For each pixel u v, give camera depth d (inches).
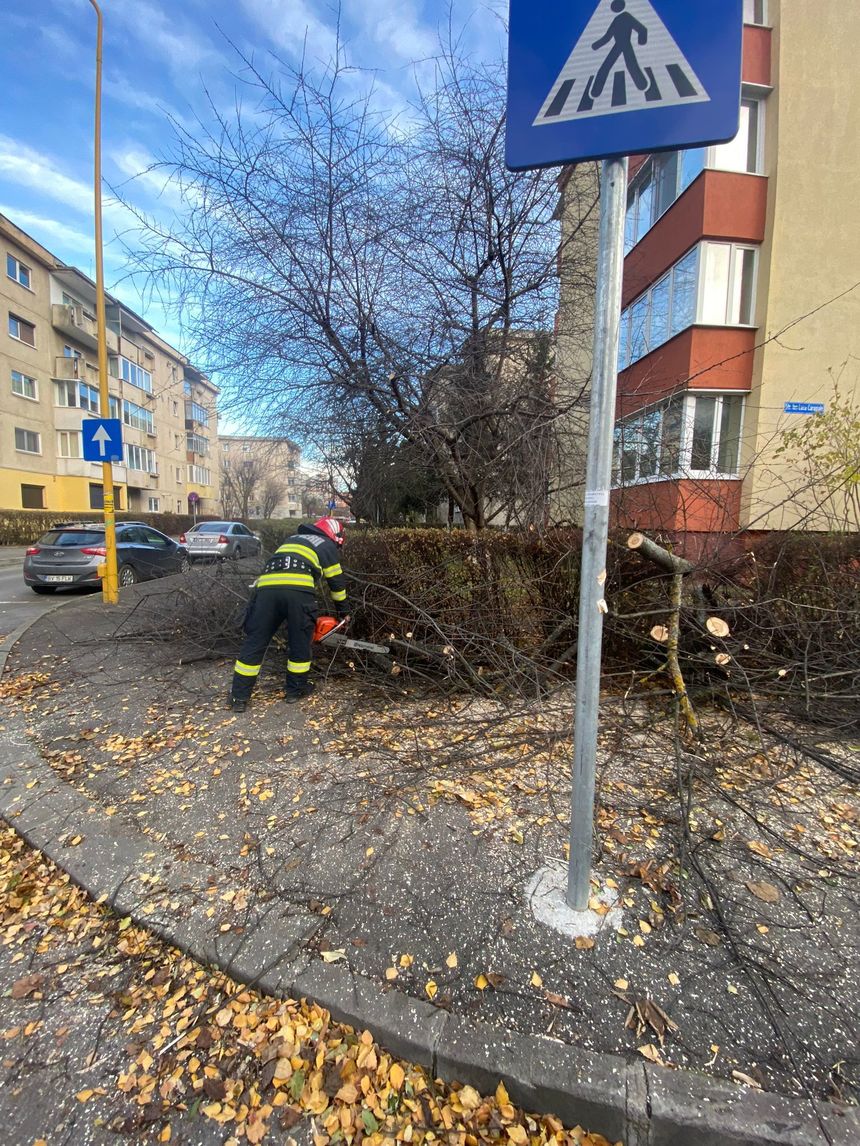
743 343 398.6
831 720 142.1
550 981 68.4
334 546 166.6
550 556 167.8
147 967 75.6
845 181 382.9
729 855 92.0
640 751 127.9
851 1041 60.9
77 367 1085.8
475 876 87.0
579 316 266.1
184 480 1640.0
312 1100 58.7
